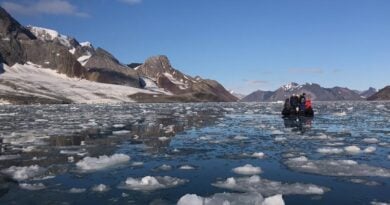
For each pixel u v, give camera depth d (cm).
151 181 912
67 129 2145
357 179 948
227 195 782
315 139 1689
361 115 3550
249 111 4734
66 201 788
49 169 1077
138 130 2100
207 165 1130
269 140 1662
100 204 769
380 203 763
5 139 1702
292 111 3356
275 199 740
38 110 5288
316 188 856
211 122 2708
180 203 738
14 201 790
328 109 5281
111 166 1112
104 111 4841
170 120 2928
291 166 1103
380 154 1291
